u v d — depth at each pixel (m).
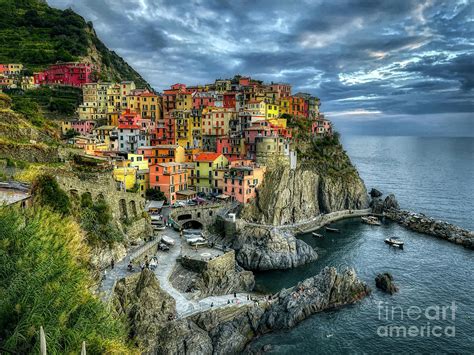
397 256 106.81
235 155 146.75
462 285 87.12
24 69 191.50
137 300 58.62
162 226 97.19
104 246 64.19
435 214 156.75
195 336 57.47
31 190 49.66
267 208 125.88
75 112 173.88
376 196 192.38
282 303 72.19
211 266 76.62
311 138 175.25
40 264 28.77
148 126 159.50
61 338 26.73
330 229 133.12
